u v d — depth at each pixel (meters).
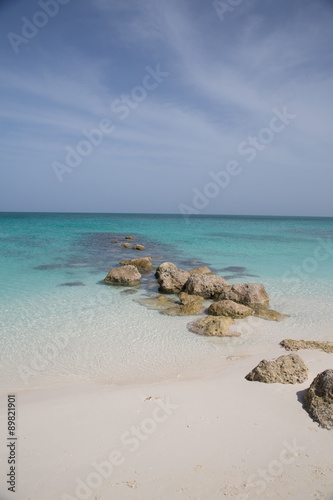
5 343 12.23
